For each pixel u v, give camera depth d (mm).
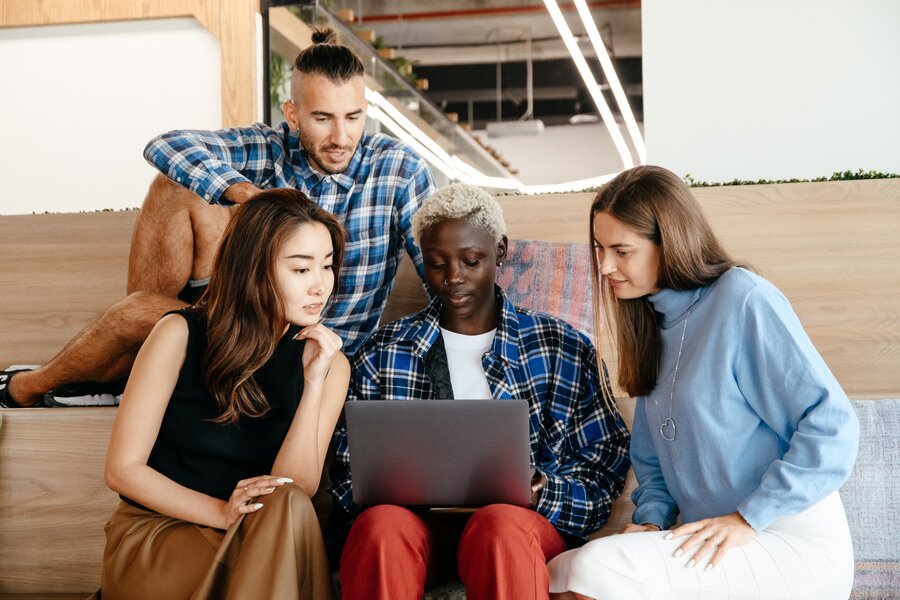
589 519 1705
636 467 1735
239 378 1638
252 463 1667
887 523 1792
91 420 2002
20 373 2242
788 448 1530
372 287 2264
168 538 1543
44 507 2008
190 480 1638
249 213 1684
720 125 4031
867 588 1776
